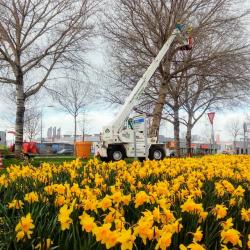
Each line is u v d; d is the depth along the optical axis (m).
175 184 5.51
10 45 21.58
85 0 22.56
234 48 26.30
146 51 26.58
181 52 30.03
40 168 8.24
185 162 10.80
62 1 22.12
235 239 3.11
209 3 25.36
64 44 22.58
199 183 5.98
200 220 3.66
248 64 25.28
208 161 11.38
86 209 3.90
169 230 3.19
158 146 21.55
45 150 56.62
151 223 3.06
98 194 5.06
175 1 24.84
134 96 21.97
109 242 2.77
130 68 26.98
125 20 25.34
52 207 4.39
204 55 26.52
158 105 25.66
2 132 57.19
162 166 8.60
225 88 28.06
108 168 8.91
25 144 31.62
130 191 5.61
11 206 4.27
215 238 3.46
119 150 20.72
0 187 5.53
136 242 3.19
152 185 5.97
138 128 17.22
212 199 4.90
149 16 25.14
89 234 3.05
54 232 3.38
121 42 25.66
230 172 7.68
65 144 59.62
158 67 24.92
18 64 21.72
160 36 25.09
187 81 30.50
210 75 25.34
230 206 4.61
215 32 25.47
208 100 34.06
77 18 22.47
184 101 31.84
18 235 3.09
